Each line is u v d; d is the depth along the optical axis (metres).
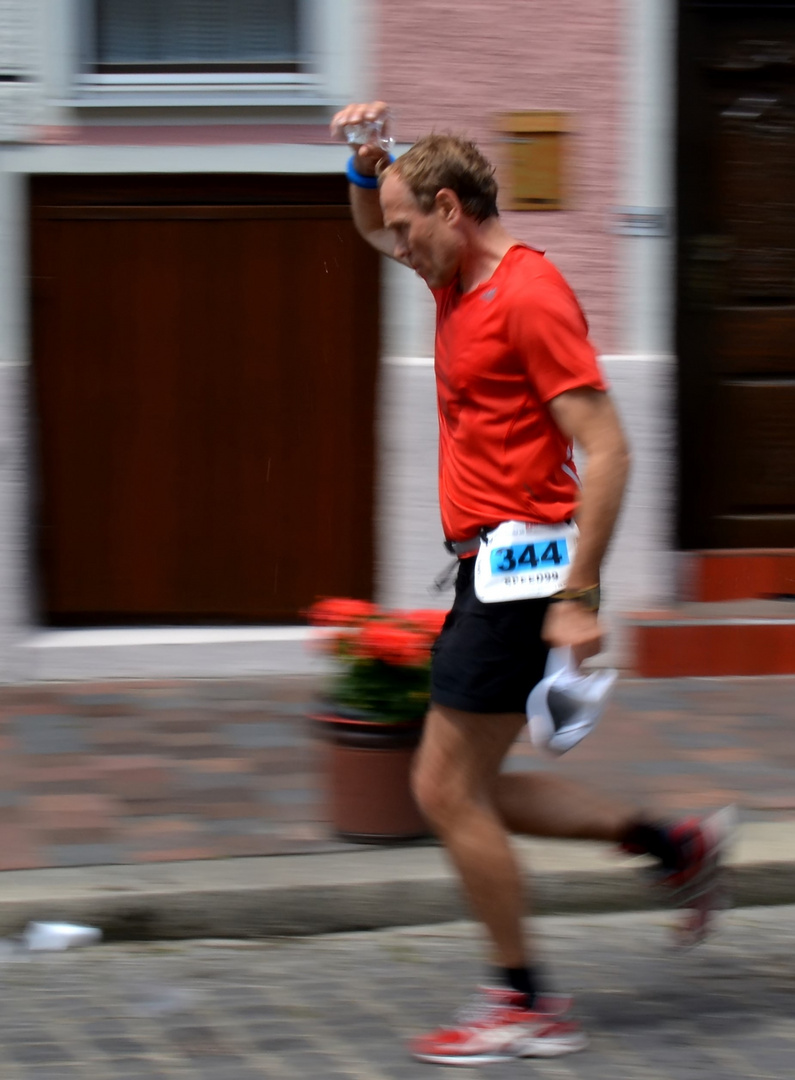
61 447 24.33
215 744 20.48
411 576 24.38
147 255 24.00
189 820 17.41
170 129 23.56
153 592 24.75
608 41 23.67
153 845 16.59
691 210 24.81
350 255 24.09
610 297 24.23
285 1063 12.38
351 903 15.53
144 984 14.15
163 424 24.41
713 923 14.05
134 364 24.25
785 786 18.88
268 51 23.86
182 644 24.12
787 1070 12.25
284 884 15.48
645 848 13.22
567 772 19.39
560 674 11.61
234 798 18.22
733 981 14.20
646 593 24.73
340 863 16.09
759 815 17.77
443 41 23.48
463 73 23.59
